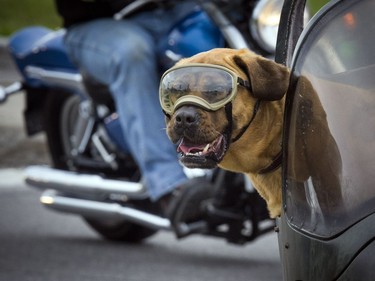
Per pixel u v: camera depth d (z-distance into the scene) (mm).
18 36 10445
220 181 8461
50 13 23328
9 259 9391
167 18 8766
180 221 8516
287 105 4480
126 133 8742
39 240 10227
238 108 4566
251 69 4570
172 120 4562
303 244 4328
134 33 8805
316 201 4301
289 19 4867
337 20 4359
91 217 10250
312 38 4410
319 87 4344
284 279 4594
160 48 8805
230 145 4656
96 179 9461
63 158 10180
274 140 4723
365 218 4102
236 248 10008
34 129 10516
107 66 8844
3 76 17734
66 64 9914
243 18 8438
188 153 4551
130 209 9266
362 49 4289
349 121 4238
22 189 12727
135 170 9500
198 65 4551
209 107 4492
